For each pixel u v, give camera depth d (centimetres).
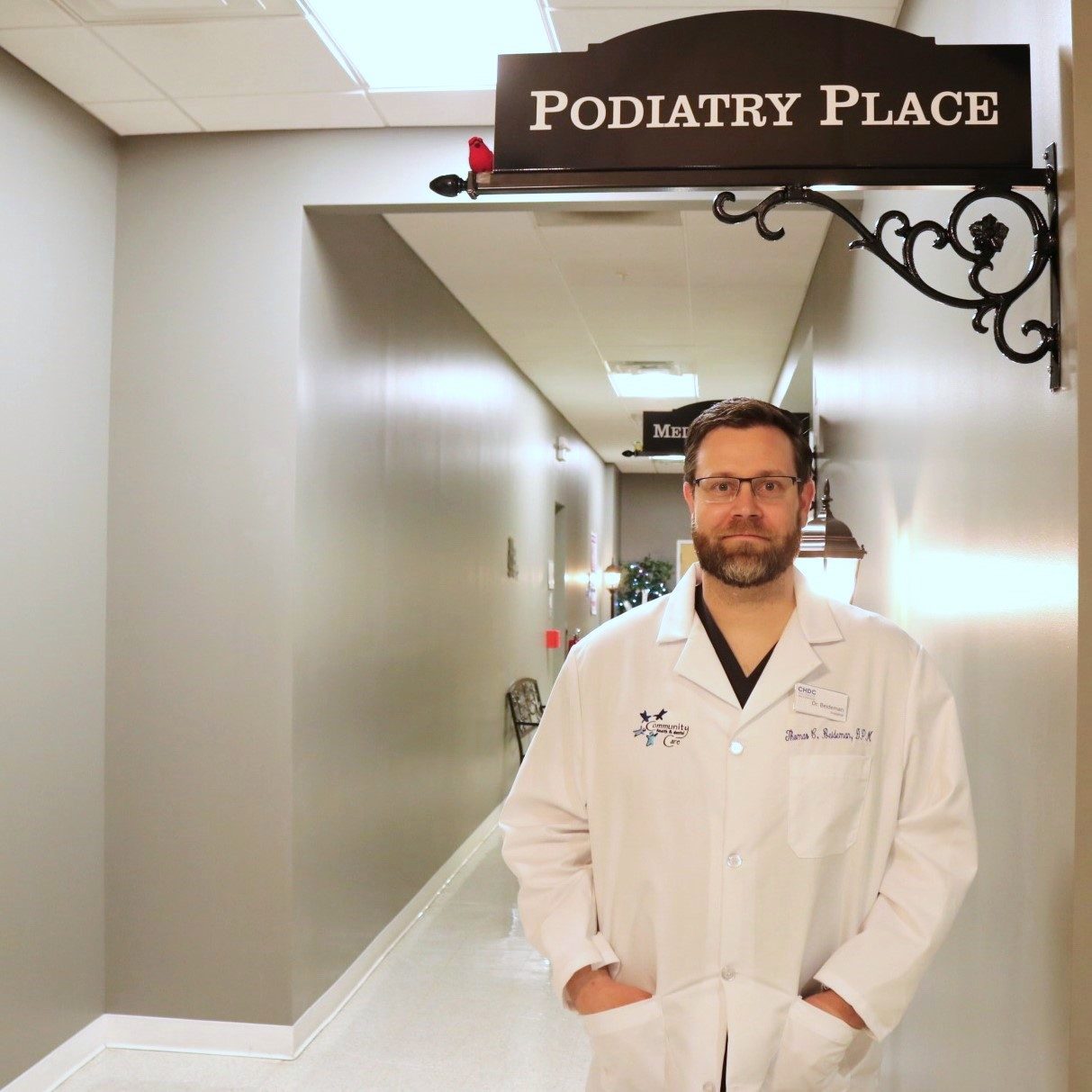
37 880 338
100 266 376
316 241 394
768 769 164
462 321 622
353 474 436
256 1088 347
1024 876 179
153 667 379
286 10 297
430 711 562
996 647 195
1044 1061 167
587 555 1232
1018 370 180
